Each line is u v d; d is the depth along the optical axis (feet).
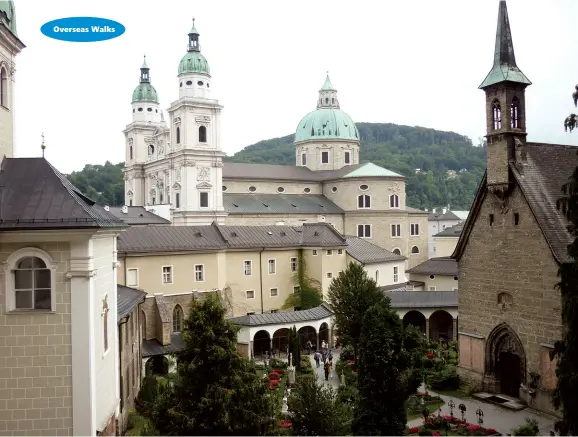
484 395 142.10
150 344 187.62
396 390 105.09
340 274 179.32
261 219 355.77
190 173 343.87
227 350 81.30
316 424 94.79
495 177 139.54
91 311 81.00
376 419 104.94
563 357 88.84
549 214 131.03
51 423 80.07
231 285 234.79
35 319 79.71
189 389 81.05
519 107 139.64
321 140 431.84
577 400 85.87
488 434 115.44
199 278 222.69
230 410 79.36
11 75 92.58
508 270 138.51
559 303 124.77
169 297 213.05
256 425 80.07
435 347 196.13
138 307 146.41
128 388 124.06
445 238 404.98
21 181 85.05
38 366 79.87
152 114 428.56
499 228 141.08
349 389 140.97
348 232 379.35
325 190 403.34
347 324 170.40
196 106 345.72
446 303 217.36
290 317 206.90
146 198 412.77
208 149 349.00
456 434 116.78
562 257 124.26
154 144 402.93
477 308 147.74
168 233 224.12
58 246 80.02
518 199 135.54
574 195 89.04
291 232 260.83
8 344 79.46
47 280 80.53
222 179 365.61
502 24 139.44
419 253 397.39
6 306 79.25
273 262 248.11
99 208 96.78
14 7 94.43
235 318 204.13
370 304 167.53
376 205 376.27
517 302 136.05
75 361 80.18
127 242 208.54
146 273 208.74
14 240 78.84
